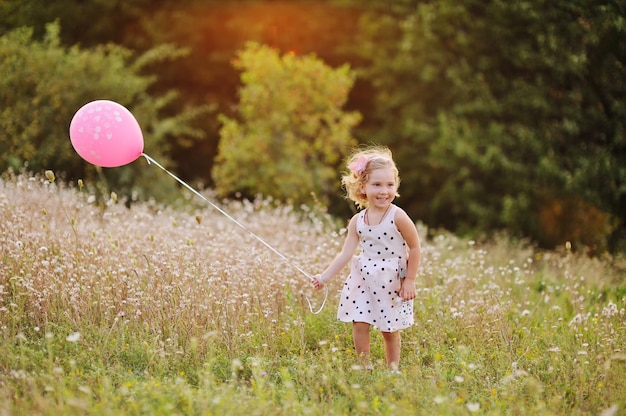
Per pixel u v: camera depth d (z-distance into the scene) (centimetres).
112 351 416
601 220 1009
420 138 1262
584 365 409
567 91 1088
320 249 578
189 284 481
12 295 474
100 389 354
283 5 1453
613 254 955
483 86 1136
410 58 1287
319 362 420
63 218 625
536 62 1083
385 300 418
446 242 795
